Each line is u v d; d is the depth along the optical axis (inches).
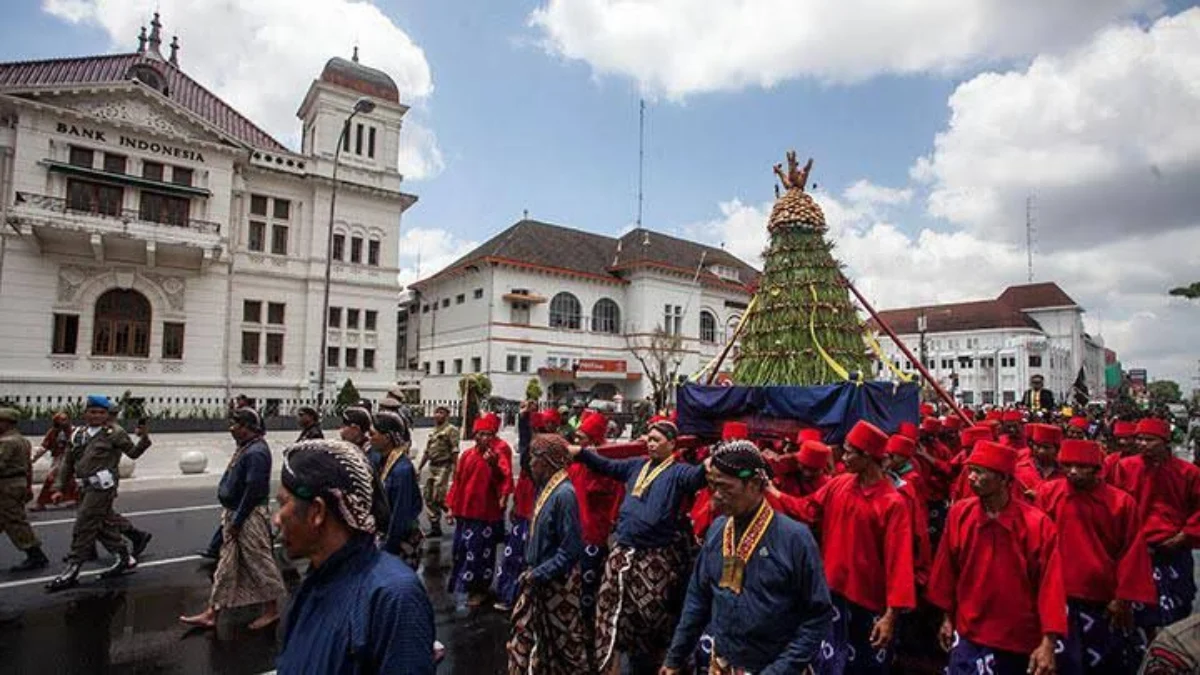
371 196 1405.0
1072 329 2930.6
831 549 173.5
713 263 2130.9
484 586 273.9
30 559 311.9
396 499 226.7
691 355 1956.2
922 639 230.7
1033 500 203.2
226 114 1374.3
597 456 208.1
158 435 906.7
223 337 1207.6
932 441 310.3
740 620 125.6
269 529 248.7
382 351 1407.5
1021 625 143.1
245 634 236.1
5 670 205.2
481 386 1347.2
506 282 1700.3
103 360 1093.8
